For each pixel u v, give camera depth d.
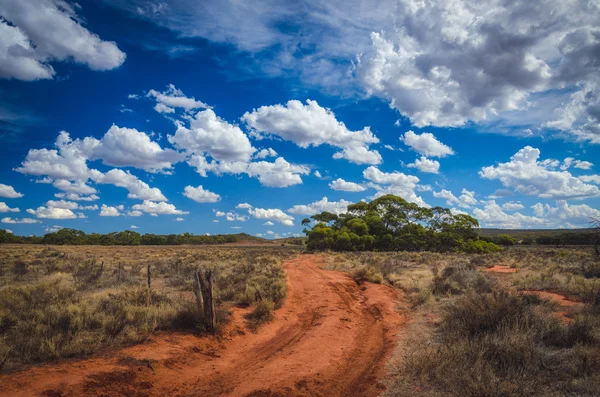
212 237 144.25
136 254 49.19
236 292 15.55
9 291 12.98
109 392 6.29
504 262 33.69
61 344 7.91
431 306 13.55
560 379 5.98
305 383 7.09
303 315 13.84
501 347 7.02
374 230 64.94
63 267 24.95
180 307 11.56
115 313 10.14
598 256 30.00
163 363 7.80
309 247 62.91
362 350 9.41
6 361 6.88
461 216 62.59
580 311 10.77
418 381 6.56
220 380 7.41
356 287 20.59
